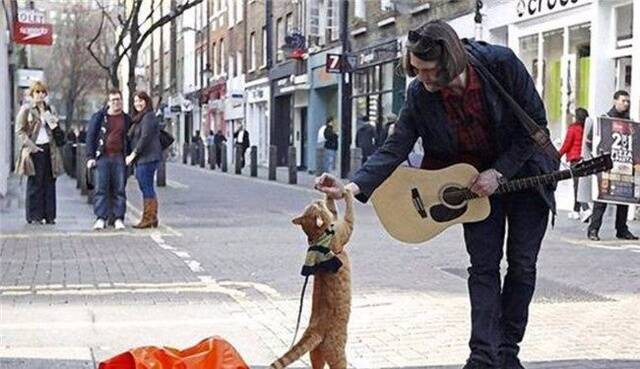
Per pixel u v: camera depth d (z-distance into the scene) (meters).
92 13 54.12
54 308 7.62
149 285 8.80
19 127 14.59
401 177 5.09
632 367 5.79
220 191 24.39
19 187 26.08
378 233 13.55
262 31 46.47
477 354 5.14
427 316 7.35
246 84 49.25
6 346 6.31
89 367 5.79
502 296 5.36
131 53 27.64
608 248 11.92
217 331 6.84
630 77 17.33
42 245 11.91
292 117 42.28
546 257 10.95
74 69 55.31
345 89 32.03
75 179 28.84
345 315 4.68
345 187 4.79
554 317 7.37
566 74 18.94
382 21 29.05
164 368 4.24
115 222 14.17
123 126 14.12
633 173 12.96
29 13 28.72
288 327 6.98
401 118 5.18
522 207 5.21
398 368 5.77
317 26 37.62
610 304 7.96
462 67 4.70
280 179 31.47
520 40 20.78
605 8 17.58
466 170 5.07
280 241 12.50
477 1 22.09
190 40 65.94
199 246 11.91
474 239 5.19
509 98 4.93
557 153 5.11
